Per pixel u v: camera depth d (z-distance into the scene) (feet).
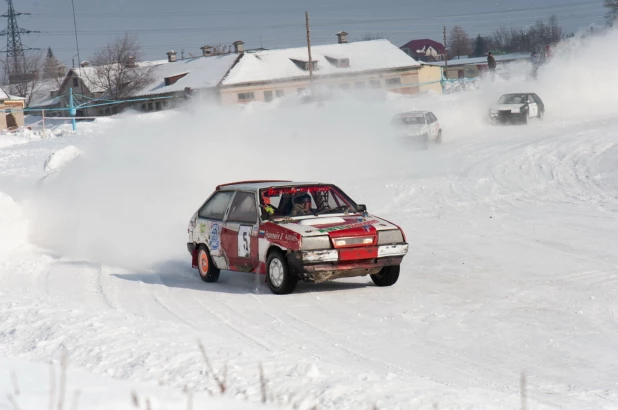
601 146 190.39
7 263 103.71
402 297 77.82
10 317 61.72
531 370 52.49
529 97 272.10
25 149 276.82
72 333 54.54
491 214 135.74
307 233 77.71
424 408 37.19
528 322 65.77
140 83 609.01
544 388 48.42
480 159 192.13
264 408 32.71
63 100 628.69
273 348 58.49
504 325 65.00
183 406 31.37
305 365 43.42
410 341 60.59
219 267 89.35
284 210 85.25
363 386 40.81
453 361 54.90
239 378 42.14
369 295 79.20
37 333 56.08
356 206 87.61
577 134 216.33
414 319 68.03
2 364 43.96
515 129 253.65
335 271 78.18
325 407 37.40
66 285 88.99
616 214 126.62
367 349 58.34
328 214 85.10
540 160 182.19
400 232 82.07
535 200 145.89
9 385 35.78
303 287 84.79
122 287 87.40
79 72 624.59
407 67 593.01
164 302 78.18
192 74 597.52
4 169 224.74
